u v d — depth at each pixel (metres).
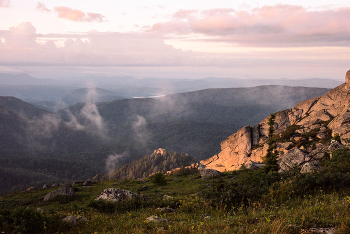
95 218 11.87
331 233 6.51
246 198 11.92
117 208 14.98
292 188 12.24
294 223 7.14
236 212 10.45
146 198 17.44
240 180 21.64
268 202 11.23
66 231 10.14
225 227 7.57
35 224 10.12
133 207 15.11
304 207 9.18
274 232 6.52
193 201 12.84
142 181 40.53
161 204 14.49
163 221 9.52
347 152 20.31
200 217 9.80
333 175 12.54
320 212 7.93
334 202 9.02
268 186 13.97
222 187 14.98
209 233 7.20
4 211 10.50
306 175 13.11
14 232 9.40
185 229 7.83
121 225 9.92
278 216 8.20
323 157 26.17
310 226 7.04
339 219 7.03
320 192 11.64
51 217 11.34
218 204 11.70
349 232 6.25
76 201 25.72
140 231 8.32
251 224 7.78
